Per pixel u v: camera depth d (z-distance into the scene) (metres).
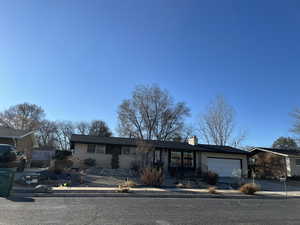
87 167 22.11
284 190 18.28
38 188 12.05
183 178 21.72
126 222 6.92
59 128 56.72
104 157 24.09
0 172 10.72
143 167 21.81
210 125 40.94
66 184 14.38
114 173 20.98
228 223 7.33
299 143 34.91
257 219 8.07
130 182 16.05
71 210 8.19
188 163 26.17
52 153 34.06
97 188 13.81
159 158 25.42
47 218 6.94
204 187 17.41
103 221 6.90
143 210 8.76
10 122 45.16
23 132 23.22
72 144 25.11
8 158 15.20
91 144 24.09
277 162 27.81
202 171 25.31
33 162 31.16
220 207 10.21
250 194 15.17
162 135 31.41
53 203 9.36
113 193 12.66
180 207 9.73
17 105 47.56
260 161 29.80
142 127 30.94
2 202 9.09
